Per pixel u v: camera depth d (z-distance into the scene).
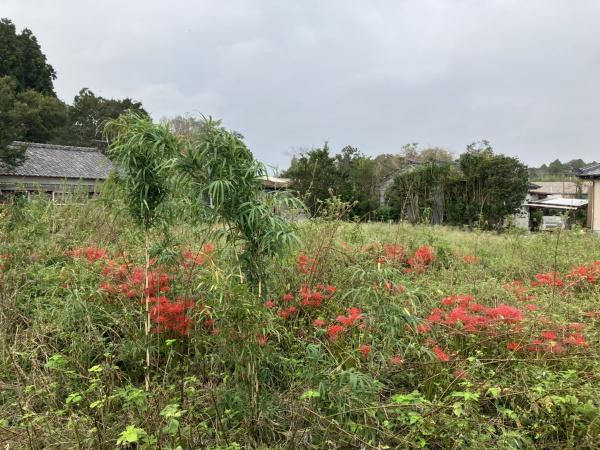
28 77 32.47
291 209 3.20
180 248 3.39
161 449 1.94
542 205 19.36
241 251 2.46
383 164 28.53
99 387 2.35
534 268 6.05
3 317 3.27
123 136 2.62
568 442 2.14
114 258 4.06
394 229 7.24
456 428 2.13
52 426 2.21
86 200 6.71
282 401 2.37
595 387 2.50
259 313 2.20
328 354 2.70
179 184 2.33
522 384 2.51
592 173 18.84
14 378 2.78
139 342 2.79
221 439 2.08
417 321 2.66
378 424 2.12
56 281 3.72
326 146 19.73
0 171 19.14
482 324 3.01
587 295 4.48
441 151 31.95
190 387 2.37
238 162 2.29
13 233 4.90
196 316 2.69
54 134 28.17
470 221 18.72
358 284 3.56
